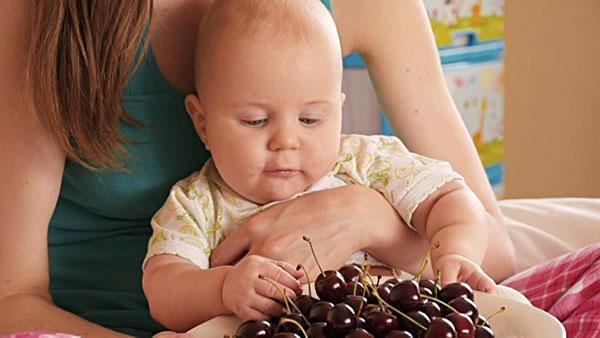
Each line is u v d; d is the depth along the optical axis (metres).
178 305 1.77
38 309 1.91
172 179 2.03
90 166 1.95
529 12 4.89
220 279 1.72
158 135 2.01
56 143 1.94
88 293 2.03
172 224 1.92
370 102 4.21
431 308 1.39
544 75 4.95
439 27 4.52
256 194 1.93
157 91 2.00
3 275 1.96
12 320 1.89
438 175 2.02
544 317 1.46
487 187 2.40
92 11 1.86
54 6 1.85
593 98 4.88
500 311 1.44
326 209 1.91
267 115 1.89
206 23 1.95
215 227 1.94
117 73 1.88
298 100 1.87
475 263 1.86
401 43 2.36
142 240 2.04
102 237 2.04
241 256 1.90
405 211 2.00
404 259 2.00
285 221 1.89
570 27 4.86
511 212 2.58
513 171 5.05
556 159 5.03
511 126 5.02
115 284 2.04
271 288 1.57
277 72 1.85
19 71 1.91
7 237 1.96
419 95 2.38
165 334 1.51
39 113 1.89
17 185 1.94
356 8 2.30
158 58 2.01
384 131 4.21
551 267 2.10
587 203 2.60
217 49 1.90
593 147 4.94
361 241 1.93
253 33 1.87
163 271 1.84
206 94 1.93
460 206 1.96
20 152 1.93
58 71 1.87
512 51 4.93
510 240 2.35
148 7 1.89
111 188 1.99
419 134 2.37
